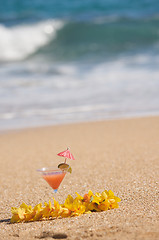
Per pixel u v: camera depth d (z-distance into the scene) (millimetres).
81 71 15703
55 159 6160
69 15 29188
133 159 5688
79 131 8391
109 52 20125
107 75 14734
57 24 24688
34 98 11695
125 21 27047
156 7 32156
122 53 19641
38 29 23641
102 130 8344
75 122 9320
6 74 15367
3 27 23203
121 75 14648
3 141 7828
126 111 10141
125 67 16109
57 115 10031
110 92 12219
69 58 19281
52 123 9312
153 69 15398
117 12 30578
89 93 12172
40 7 32500
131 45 21656
